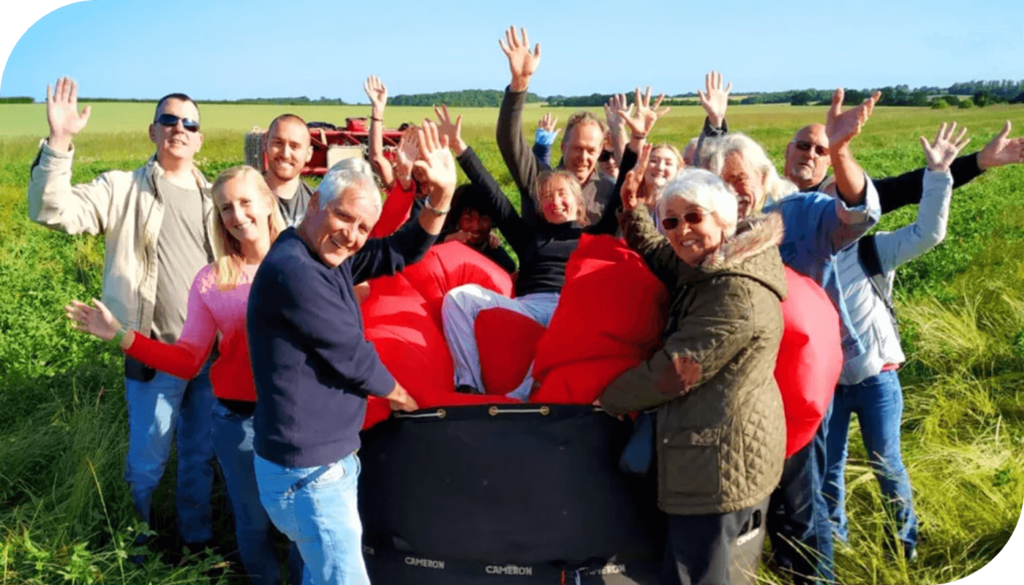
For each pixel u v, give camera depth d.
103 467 4.90
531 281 4.65
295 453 3.30
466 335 4.20
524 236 4.86
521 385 4.13
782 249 4.37
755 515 3.79
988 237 11.05
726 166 4.18
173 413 4.71
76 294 8.57
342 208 3.26
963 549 4.47
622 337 3.78
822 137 5.10
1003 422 5.98
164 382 4.66
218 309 4.03
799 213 4.34
